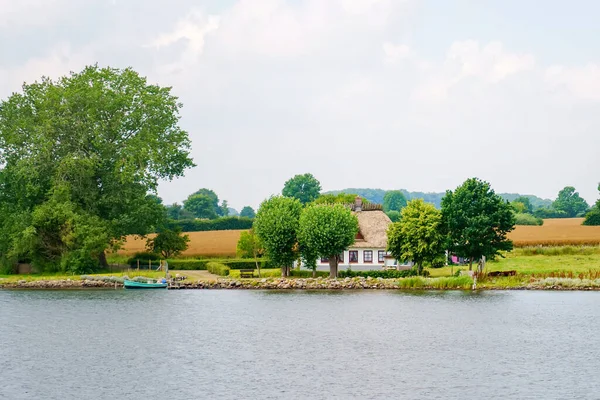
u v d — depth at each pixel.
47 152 117.62
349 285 107.00
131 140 120.69
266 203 115.62
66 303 88.94
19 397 43.72
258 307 84.75
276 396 43.78
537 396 43.47
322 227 107.62
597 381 47.06
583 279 104.38
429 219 108.25
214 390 45.09
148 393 44.47
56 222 116.31
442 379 47.84
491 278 106.81
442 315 77.25
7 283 110.62
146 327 69.25
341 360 53.72
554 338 62.91
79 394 44.28
